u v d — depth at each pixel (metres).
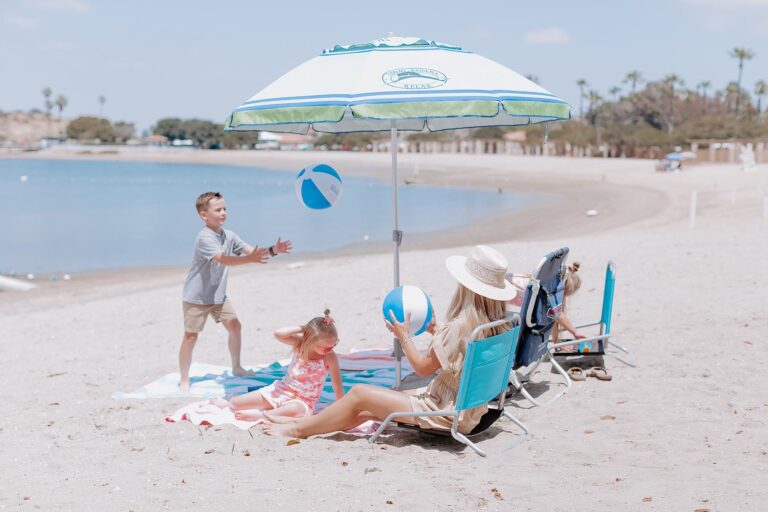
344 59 5.72
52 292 17.23
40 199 54.81
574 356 7.13
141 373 8.07
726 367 6.95
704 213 30.05
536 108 5.55
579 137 122.44
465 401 4.89
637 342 8.00
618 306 10.05
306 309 11.59
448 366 4.93
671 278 12.11
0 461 5.21
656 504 4.07
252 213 41.75
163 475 4.74
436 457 4.98
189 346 6.96
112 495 4.43
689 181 53.66
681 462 4.74
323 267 17.25
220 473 4.73
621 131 117.31
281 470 4.76
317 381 5.82
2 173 110.75
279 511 4.12
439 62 5.59
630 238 19.80
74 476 4.82
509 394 6.36
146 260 24.09
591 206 39.84
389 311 5.14
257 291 13.60
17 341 10.56
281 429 5.46
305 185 5.87
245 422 5.76
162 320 11.59
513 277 7.12
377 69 5.46
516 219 34.62
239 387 6.99
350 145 187.50
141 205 49.03
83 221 37.84
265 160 166.12
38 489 4.60
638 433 5.35
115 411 6.44
